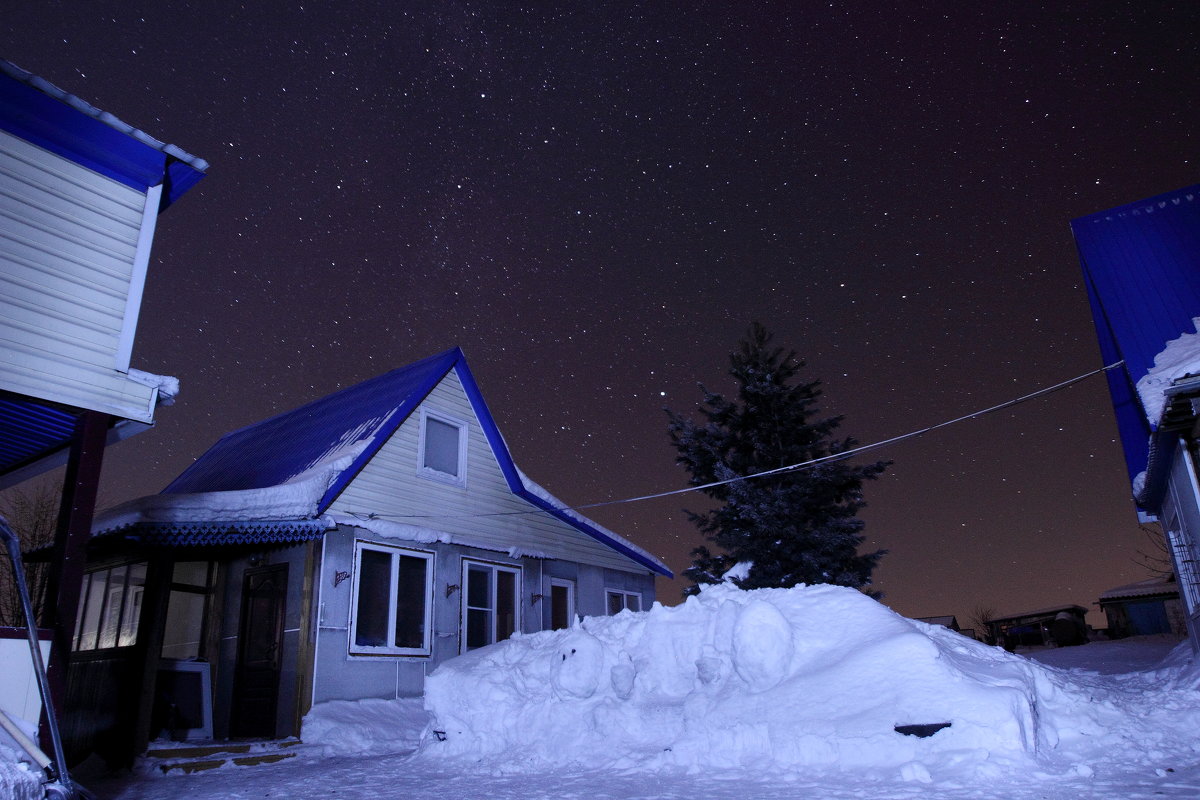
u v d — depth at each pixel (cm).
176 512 1037
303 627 1105
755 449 1980
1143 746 579
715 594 820
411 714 1167
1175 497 1125
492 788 623
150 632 965
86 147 696
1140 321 1155
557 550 1636
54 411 679
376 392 1539
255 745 984
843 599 756
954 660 658
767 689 668
